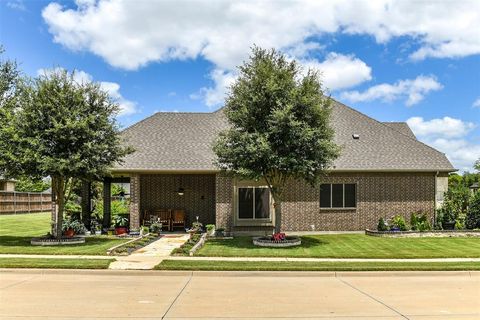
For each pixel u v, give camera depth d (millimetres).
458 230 21703
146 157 23188
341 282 11391
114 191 31625
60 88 18250
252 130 18469
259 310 8281
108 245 17938
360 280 11734
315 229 23094
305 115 18172
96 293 9719
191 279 11680
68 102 18219
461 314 8070
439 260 14695
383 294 9844
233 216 22859
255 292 9977
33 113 17516
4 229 25094
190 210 25406
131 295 9531
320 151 17938
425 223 22266
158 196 25312
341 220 23281
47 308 8297
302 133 17422
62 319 7520
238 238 21172
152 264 13320
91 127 18266
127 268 12625
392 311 8266
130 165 22516
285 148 17781
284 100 17984
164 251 16531
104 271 12344
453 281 11656
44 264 12773
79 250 16234
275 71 18516
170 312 8070
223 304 8750
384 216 23422
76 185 25016
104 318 7625
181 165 22797
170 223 24500
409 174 23625
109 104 18938
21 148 17250
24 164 17516
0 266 12492
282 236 18422
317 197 23203
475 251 16812
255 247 17703
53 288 10250
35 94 17938
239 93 18734
